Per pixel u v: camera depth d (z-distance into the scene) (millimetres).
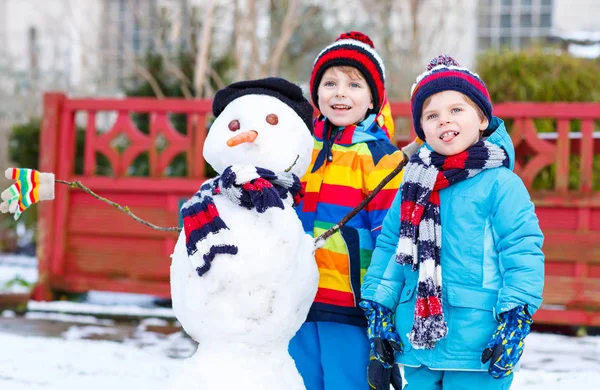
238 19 7922
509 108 5617
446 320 2760
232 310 2619
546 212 5609
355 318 3166
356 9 10555
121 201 6371
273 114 2852
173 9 9500
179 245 2771
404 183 2887
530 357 5113
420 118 2941
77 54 12211
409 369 2910
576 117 5523
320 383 3277
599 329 6051
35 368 4562
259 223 2660
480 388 2762
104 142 6418
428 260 2748
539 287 2648
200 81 7379
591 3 12781
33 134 9492
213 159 2902
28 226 9977
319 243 2873
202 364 2652
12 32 12773
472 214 2787
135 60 9141
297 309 2717
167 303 6828
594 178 6637
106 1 12242
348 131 3342
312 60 10211
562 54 7996
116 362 4746
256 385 2611
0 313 6188
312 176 3309
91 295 7012
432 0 10719
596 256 5516
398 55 9562
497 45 12266
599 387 4320
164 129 6297
